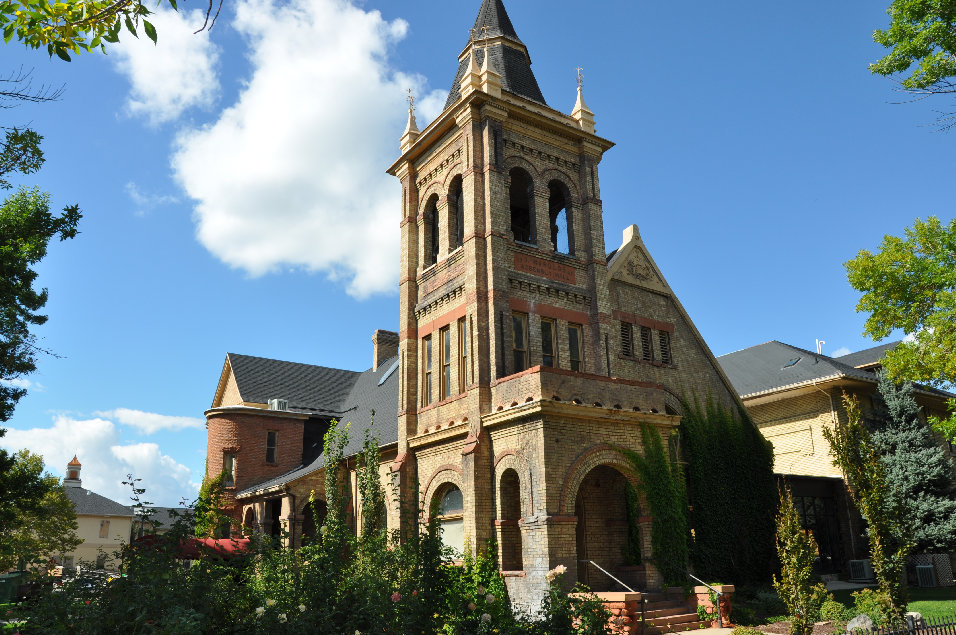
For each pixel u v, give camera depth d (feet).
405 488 79.00
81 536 199.21
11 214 60.75
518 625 35.45
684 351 92.27
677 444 79.97
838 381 101.14
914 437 98.89
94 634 28.02
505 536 66.64
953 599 75.87
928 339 67.10
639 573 69.15
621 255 89.35
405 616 33.68
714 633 58.90
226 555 38.93
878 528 54.29
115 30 25.96
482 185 77.82
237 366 131.34
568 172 85.40
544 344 77.20
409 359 83.82
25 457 134.31
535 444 63.36
